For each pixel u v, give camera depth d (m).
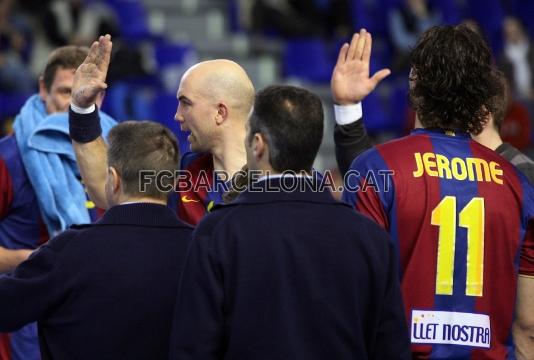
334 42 32.62
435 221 8.05
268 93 7.58
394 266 7.56
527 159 9.55
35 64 30.39
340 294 7.35
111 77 27.05
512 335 8.62
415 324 8.04
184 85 9.62
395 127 29.47
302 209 7.45
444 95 8.23
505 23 32.28
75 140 9.64
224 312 7.27
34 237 10.73
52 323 7.89
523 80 31.22
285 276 7.27
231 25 34.19
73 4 30.14
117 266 7.85
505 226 8.19
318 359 7.28
